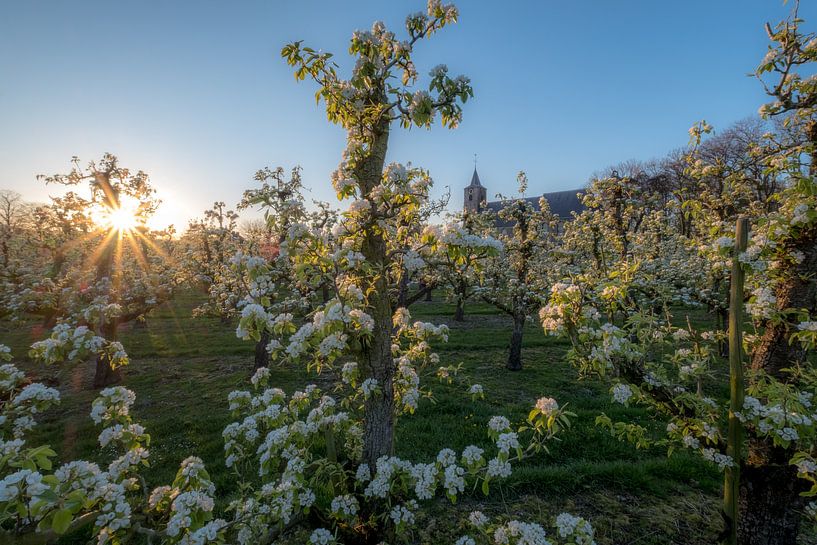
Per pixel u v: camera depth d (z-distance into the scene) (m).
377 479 2.89
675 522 4.69
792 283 3.52
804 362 3.43
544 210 12.04
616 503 5.07
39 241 15.32
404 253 3.39
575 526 2.47
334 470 3.29
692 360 3.62
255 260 2.94
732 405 3.20
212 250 15.97
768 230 3.35
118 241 11.68
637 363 3.47
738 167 5.59
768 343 3.67
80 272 12.60
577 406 8.46
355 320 2.95
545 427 2.66
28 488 1.67
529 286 11.07
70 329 3.46
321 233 3.26
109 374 10.82
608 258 10.84
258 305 2.87
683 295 8.23
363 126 3.62
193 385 10.56
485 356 13.13
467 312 22.39
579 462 6.00
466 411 8.11
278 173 10.72
